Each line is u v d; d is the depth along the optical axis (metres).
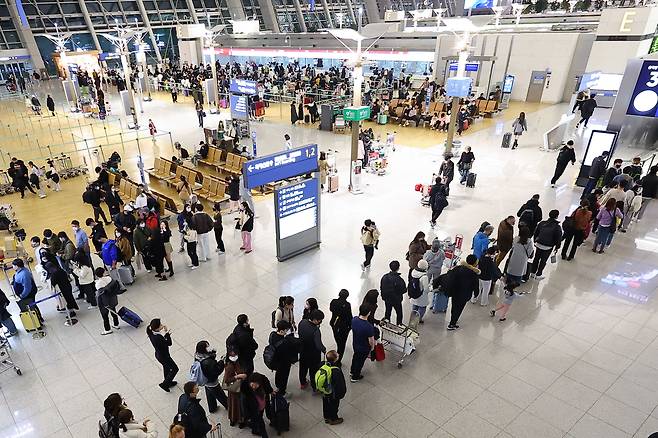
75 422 5.87
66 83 26.00
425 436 5.57
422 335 7.36
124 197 13.23
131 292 8.77
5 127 23.19
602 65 22.52
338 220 11.82
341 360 6.85
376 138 19.52
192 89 27.84
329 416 5.70
